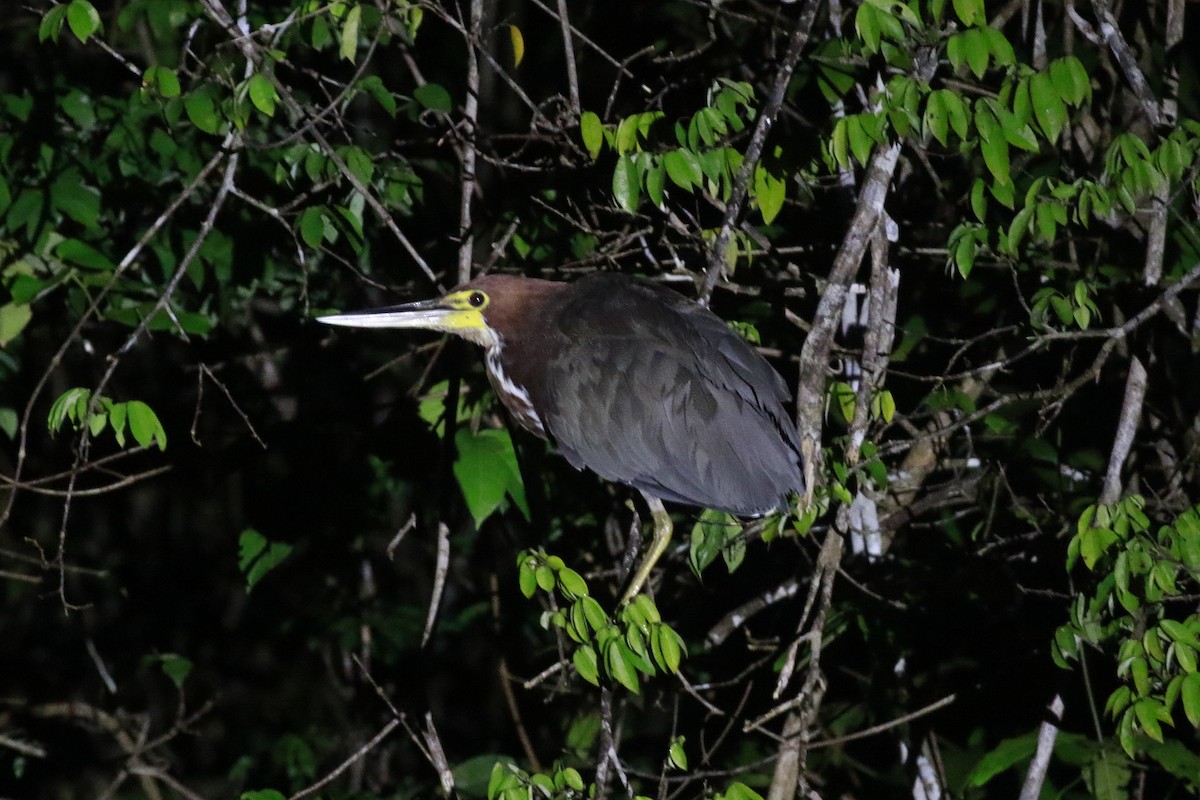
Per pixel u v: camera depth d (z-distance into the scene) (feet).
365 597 50.08
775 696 26.71
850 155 28.40
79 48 41.55
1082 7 37.32
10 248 36.42
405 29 36.24
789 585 35.42
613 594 36.73
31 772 49.85
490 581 45.34
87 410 26.68
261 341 42.70
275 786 51.11
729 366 30.14
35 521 50.65
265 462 39.55
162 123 36.73
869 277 32.60
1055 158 35.50
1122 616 27.50
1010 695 36.29
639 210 34.55
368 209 37.45
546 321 31.89
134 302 36.35
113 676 53.01
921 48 26.96
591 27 41.01
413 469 36.76
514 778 24.36
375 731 49.85
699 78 35.06
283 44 36.01
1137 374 28.86
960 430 36.45
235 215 37.42
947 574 35.37
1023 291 35.73
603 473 31.32
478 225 36.86
